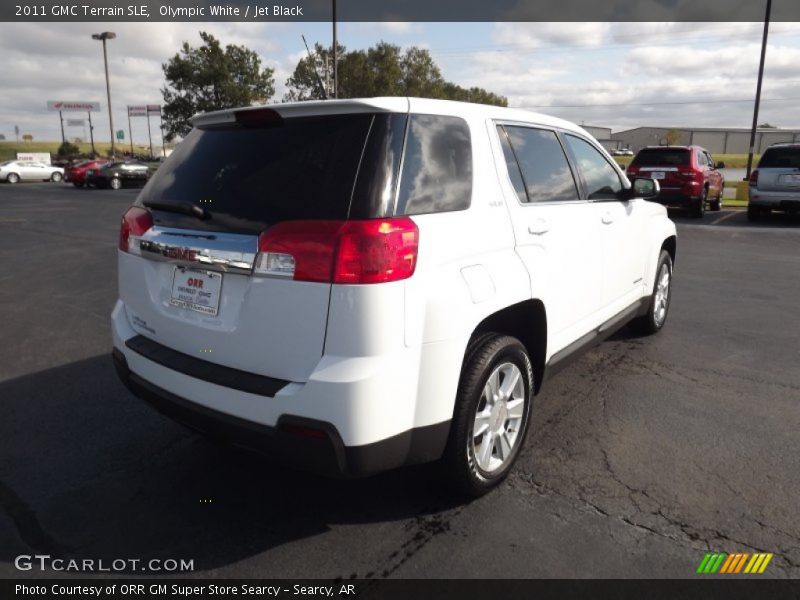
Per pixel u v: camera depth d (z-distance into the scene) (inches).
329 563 99.3
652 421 149.4
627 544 103.3
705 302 267.3
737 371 182.7
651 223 193.3
